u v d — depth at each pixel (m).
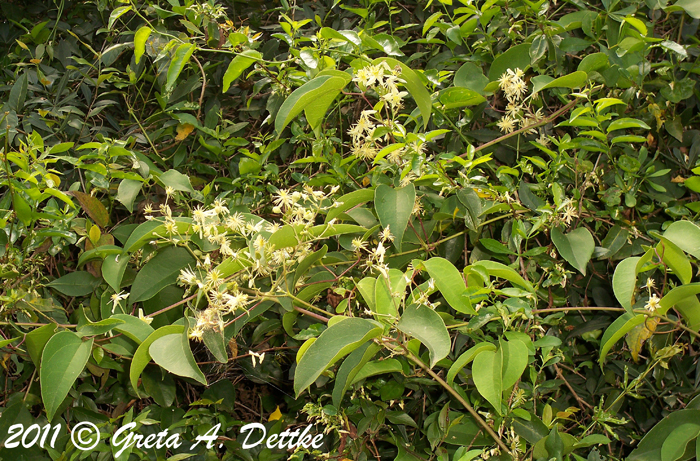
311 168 0.85
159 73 0.87
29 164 0.73
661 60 0.83
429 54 0.89
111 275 0.73
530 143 0.80
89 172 0.76
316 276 0.74
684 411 0.64
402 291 0.62
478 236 0.79
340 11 0.91
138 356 0.62
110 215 0.87
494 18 0.80
